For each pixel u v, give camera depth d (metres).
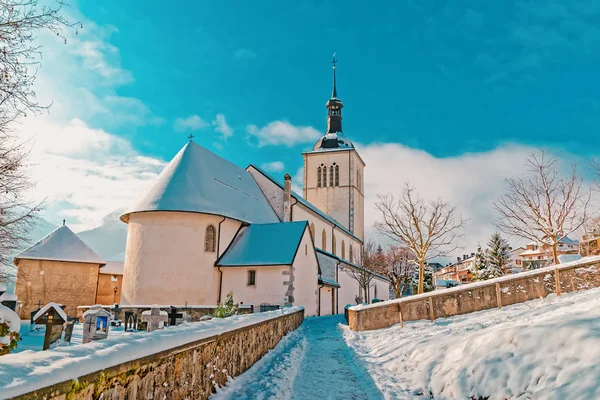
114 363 4.44
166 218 31.61
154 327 18.22
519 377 6.73
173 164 35.34
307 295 34.97
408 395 8.37
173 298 30.53
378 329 18.91
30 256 35.47
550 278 18.11
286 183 44.66
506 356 7.41
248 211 38.50
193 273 31.31
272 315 14.76
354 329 19.69
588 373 5.83
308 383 9.97
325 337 19.47
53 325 13.88
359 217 71.88
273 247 33.12
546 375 6.37
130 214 32.53
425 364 9.38
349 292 50.84
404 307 18.88
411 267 55.97
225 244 34.09
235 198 38.09
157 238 31.33
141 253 31.27
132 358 4.83
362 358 12.66
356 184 70.75
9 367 3.33
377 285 63.97
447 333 13.49
